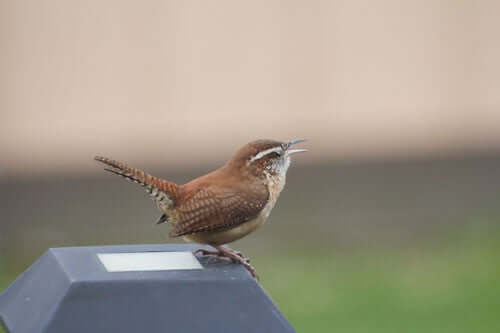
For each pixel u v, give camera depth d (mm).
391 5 16484
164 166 15617
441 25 16734
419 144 16641
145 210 15305
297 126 16156
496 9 17062
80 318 4203
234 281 4473
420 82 16656
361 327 11234
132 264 4719
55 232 15086
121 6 15258
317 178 16141
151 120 15539
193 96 15672
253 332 4340
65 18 15062
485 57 17125
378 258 14547
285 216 15953
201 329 4297
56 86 15141
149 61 15445
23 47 14961
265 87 15969
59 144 15188
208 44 15680
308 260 14484
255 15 15844
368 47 16422
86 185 15227
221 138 15773
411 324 11305
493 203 16844
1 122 15008
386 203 16406
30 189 15062
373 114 16469
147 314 4277
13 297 4734
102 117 15352
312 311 11930
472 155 16828
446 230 16094
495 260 14164
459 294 12477
